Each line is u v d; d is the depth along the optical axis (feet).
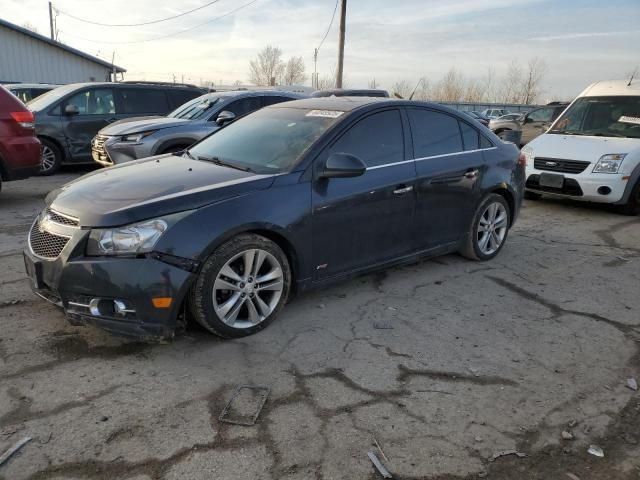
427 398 9.66
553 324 12.99
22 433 8.31
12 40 82.17
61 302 10.57
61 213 10.94
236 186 11.34
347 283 15.17
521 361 11.14
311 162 12.39
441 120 15.84
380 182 13.58
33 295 13.43
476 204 16.65
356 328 12.33
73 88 34.27
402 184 14.07
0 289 13.78
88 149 34.58
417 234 14.99
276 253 11.73
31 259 10.99
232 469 7.72
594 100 28.76
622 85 28.86
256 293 11.65
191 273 10.37
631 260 18.31
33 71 85.46
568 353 11.56
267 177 11.83
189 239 10.35
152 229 10.15
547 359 11.27
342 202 12.74
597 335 12.47
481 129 17.16
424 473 7.80
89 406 9.04
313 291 12.96
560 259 18.22
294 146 12.96
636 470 8.08
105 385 9.67
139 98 36.14
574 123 28.68
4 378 9.77
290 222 11.76
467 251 17.19
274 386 9.83
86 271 10.07
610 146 25.14
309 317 12.81
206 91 39.52
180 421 8.73
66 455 7.88
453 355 11.27
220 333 11.22
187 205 10.62
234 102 29.45
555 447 8.51
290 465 7.84
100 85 34.81
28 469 7.58
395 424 8.87
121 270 9.96
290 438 8.42
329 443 8.34
